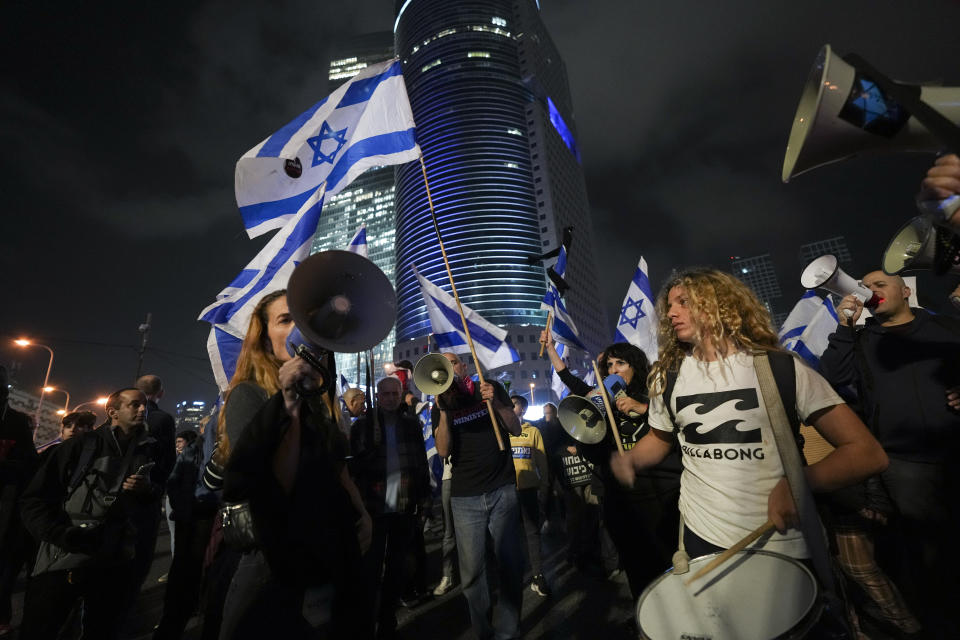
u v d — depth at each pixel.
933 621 2.58
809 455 3.49
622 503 3.13
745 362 1.94
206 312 4.27
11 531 4.21
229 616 1.64
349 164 5.01
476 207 81.88
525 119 93.06
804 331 6.17
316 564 1.70
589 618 4.01
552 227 84.25
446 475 5.70
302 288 1.69
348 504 1.96
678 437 2.16
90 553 2.93
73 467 3.12
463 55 95.19
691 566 1.77
